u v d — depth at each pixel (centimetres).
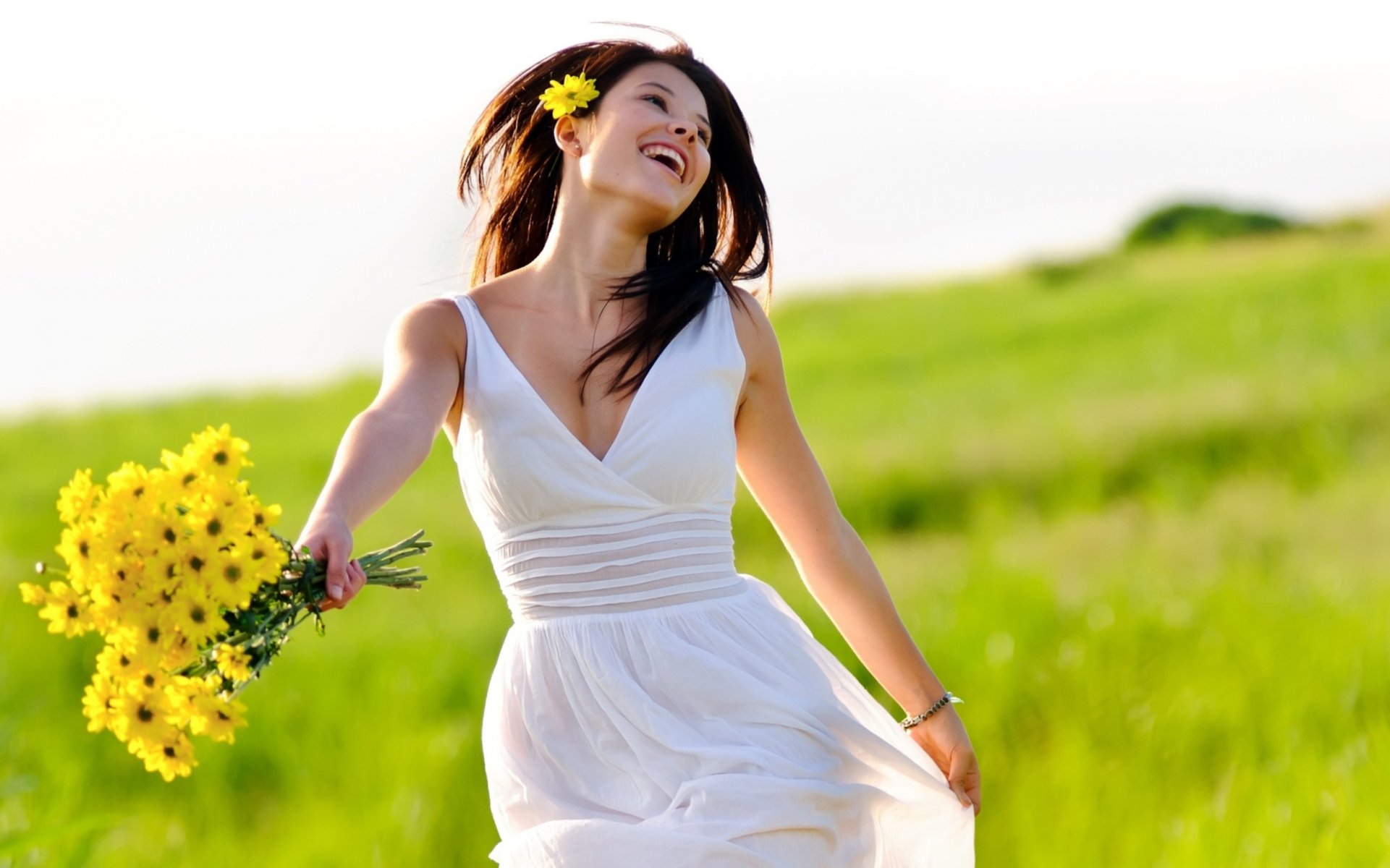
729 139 625
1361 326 3966
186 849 1181
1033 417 3266
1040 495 2741
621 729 537
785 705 541
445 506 2834
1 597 1753
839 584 616
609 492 545
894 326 5553
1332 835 920
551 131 623
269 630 460
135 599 445
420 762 1295
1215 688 1270
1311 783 1006
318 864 1105
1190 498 2509
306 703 1526
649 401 552
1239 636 1409
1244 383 3306
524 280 584
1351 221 7075
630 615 548
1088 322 4956
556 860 513
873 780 577
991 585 1700
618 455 547
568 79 577
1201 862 930
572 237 581
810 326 5869
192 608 443
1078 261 6962
